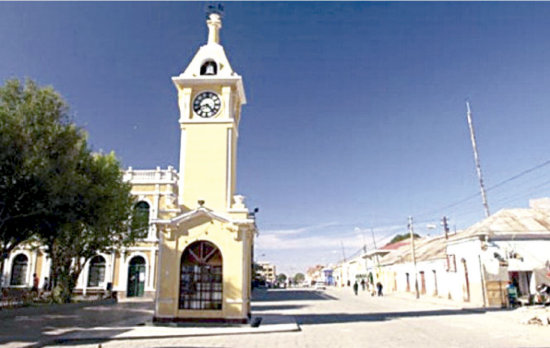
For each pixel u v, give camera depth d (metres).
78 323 17.19
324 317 20.44
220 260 16.64
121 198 26.70
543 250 26.23
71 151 20.22
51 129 19.33
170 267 16.56
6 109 18.61
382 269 56.81
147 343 12.62
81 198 20.27
